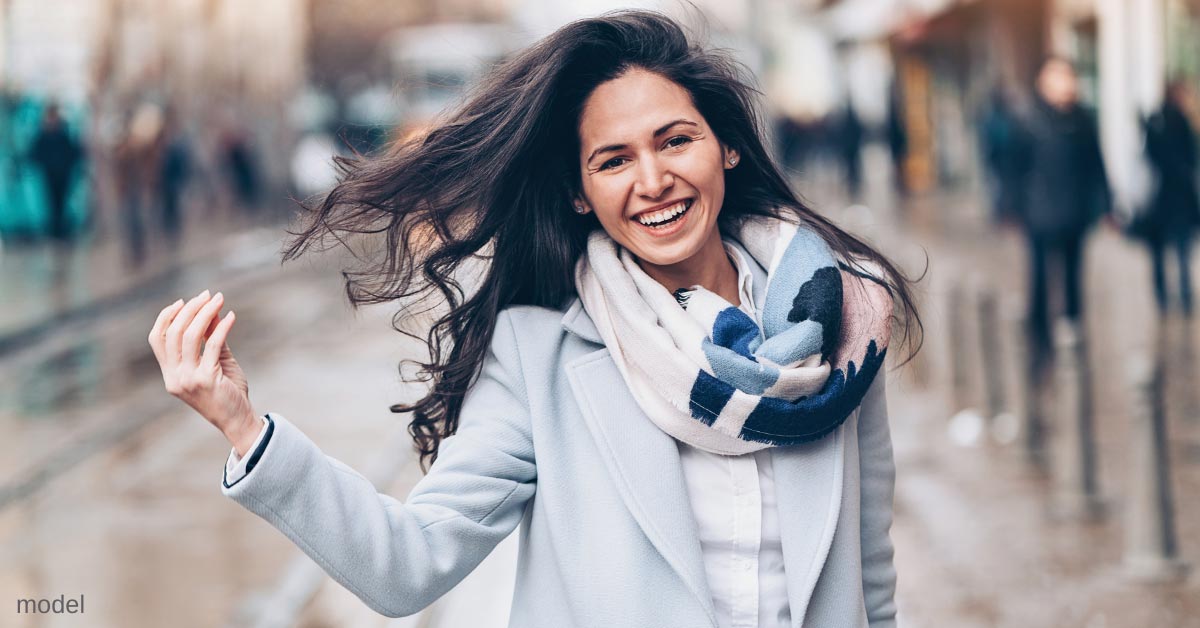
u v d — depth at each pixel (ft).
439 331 8.17
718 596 7.61
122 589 20.30
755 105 8.30
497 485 7.59
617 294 7.63
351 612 18.92
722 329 7.56
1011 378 33.60
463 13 228.84
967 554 20.33
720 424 7.37
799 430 7.48
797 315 7.66
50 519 24.75
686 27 8.40
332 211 8.41
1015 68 86.17
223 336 7.01
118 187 82.38
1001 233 70.79
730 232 8.48
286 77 167.53
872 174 142.10
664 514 7.42
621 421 7.57
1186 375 32.55
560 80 7.79
